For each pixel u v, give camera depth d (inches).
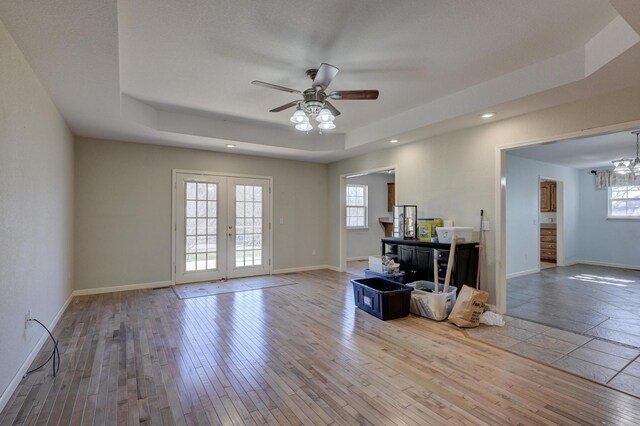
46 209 120.6
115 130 172.1
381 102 159.9
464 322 132.9
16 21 76.0
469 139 165.5
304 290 200.7
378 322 141.4
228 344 117.8
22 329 93.7
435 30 97.1
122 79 132.7
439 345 116.7
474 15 89.5
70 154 170.7
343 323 140.3
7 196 82.9
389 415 76.4
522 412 77.6
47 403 81.3
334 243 275.6
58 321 140.4
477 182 161.3
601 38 97.7
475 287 158.2
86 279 186.9
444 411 77.9
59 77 107.0
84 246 186.1
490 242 155.6
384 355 108.6
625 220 286.4
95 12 73.0
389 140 194.7
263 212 250.7
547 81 115.3
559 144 210.5
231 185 236.7
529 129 141.4
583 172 313.4
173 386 89.4
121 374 95.9
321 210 281.0
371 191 348.2
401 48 107.8
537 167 268.2
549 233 311.1
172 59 115.0
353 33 98.7
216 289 202.2
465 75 128.8
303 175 271.0
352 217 338.0
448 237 157.2
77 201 184.1
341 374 96.0
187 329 132.8
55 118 133.9
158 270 208.8
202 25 93.9
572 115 128.2
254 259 247.0
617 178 288.8
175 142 201.0
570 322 141.0
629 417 75.7
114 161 195.5
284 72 126.0
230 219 236.1
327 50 109.0
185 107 169.2
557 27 95.6
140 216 203.2
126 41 102.4
